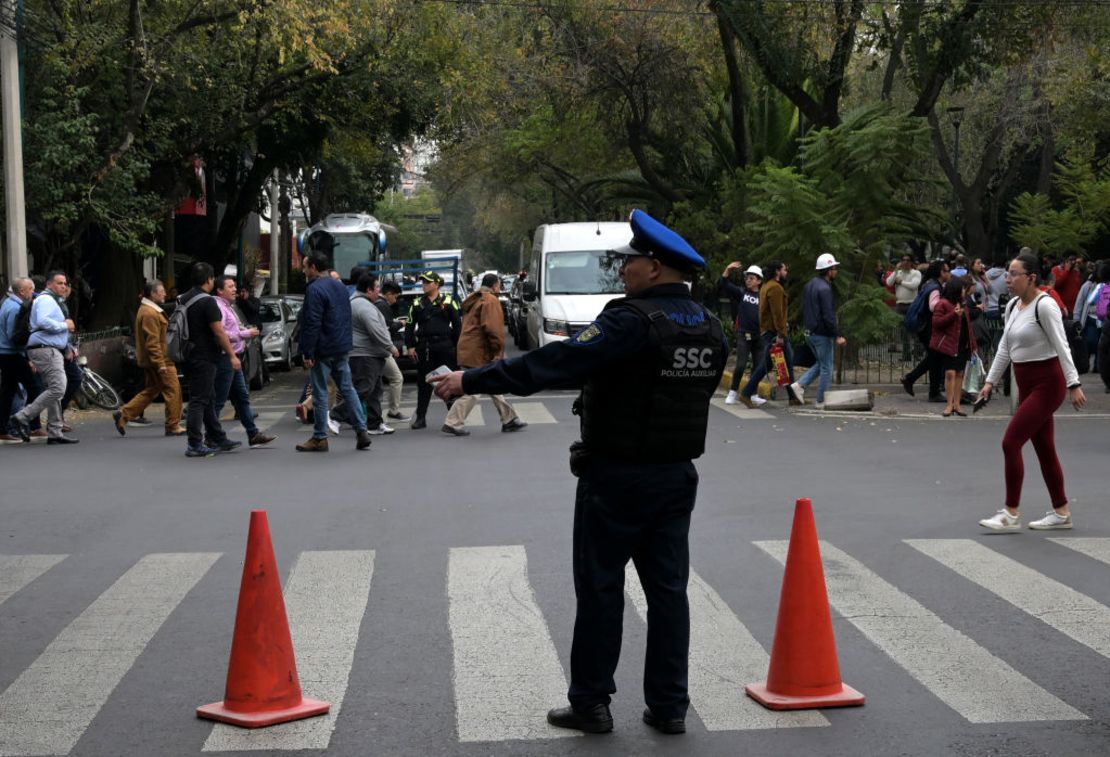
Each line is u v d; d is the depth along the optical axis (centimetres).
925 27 2444
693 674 579
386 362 1631
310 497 1052
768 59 2458
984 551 824
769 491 1062
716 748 487
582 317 2330
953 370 1595
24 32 1803
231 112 2481
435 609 695
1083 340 2138
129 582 762
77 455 1330
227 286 1463
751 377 1745
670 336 486
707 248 2753
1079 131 3447
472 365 1445
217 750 487
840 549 834
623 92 3222
